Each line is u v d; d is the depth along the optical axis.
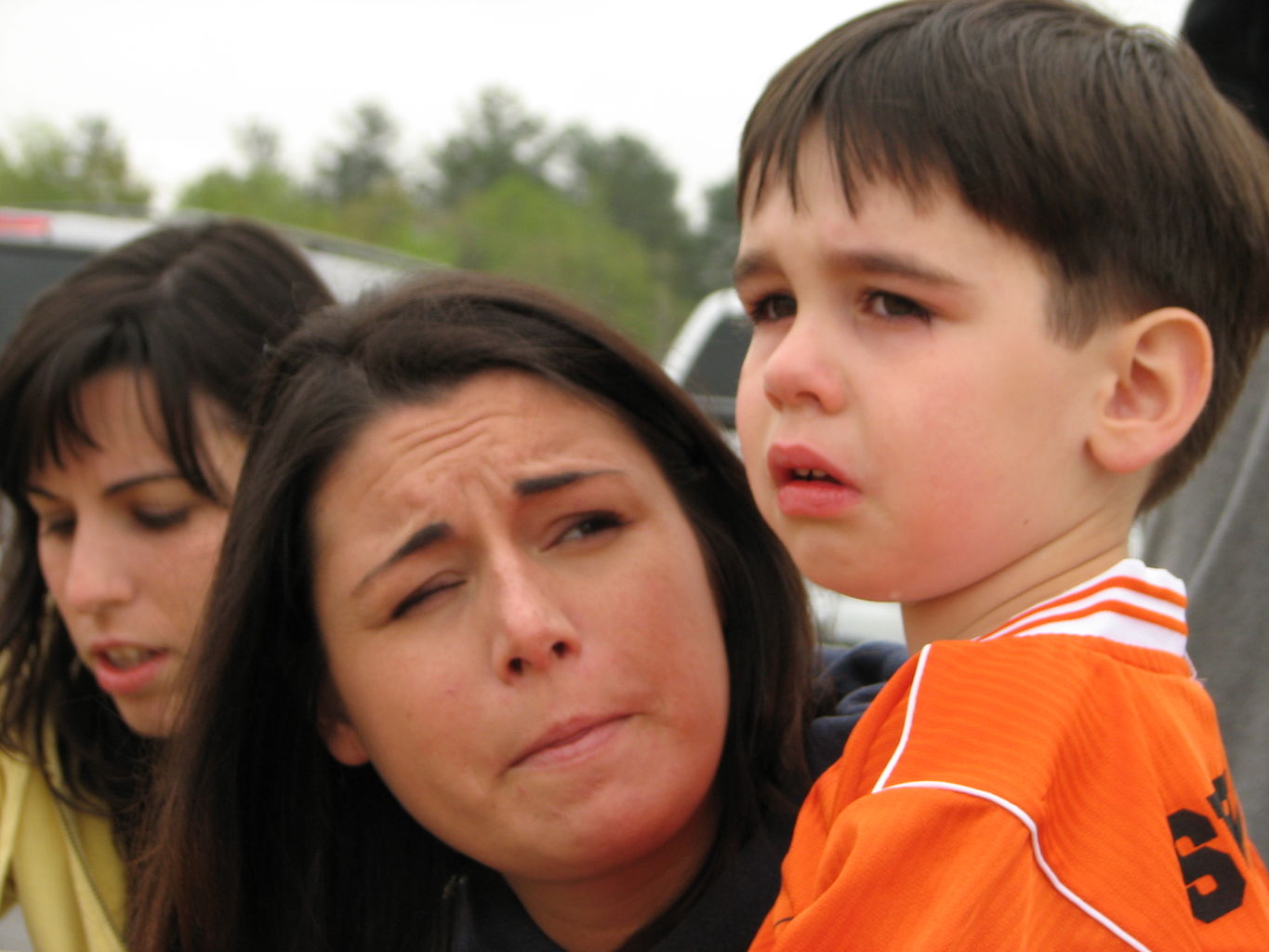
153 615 3.04
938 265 1.82
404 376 2.24
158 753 2.97
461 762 2.08
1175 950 1.64
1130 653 1.84
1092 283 1.85
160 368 3.04
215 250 3.36
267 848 2.62
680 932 2.26
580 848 2.03
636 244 60.09
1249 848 1.95
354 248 7.66
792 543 2.00
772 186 1.99
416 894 2.69
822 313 1.92
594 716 2.03
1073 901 1.62
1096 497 1.93
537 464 2.14
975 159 1.82
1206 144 2.00
